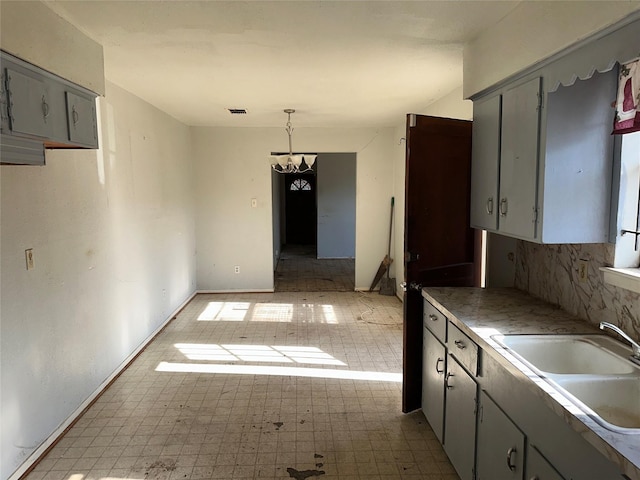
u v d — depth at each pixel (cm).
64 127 215
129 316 393
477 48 256
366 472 243
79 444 268
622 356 176
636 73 172
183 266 578
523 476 161
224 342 446
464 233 300
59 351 275
